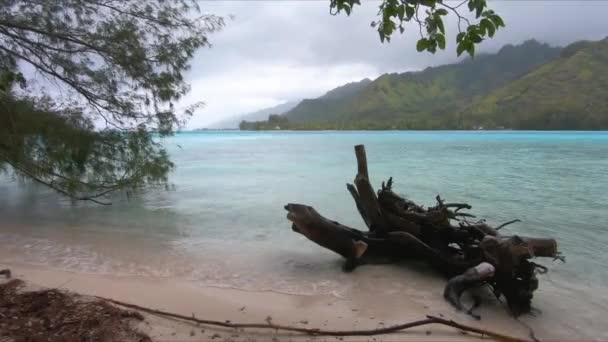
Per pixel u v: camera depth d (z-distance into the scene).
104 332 3.46
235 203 11.20
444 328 4.05
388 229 6.23
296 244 7.23
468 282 4.68
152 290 4.95
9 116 8.95
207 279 5.43
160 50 10.06
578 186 13.74
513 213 9.70
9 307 3.90
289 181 15.66
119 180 10.38
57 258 6.28
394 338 3.80
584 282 5.45
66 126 9.52
